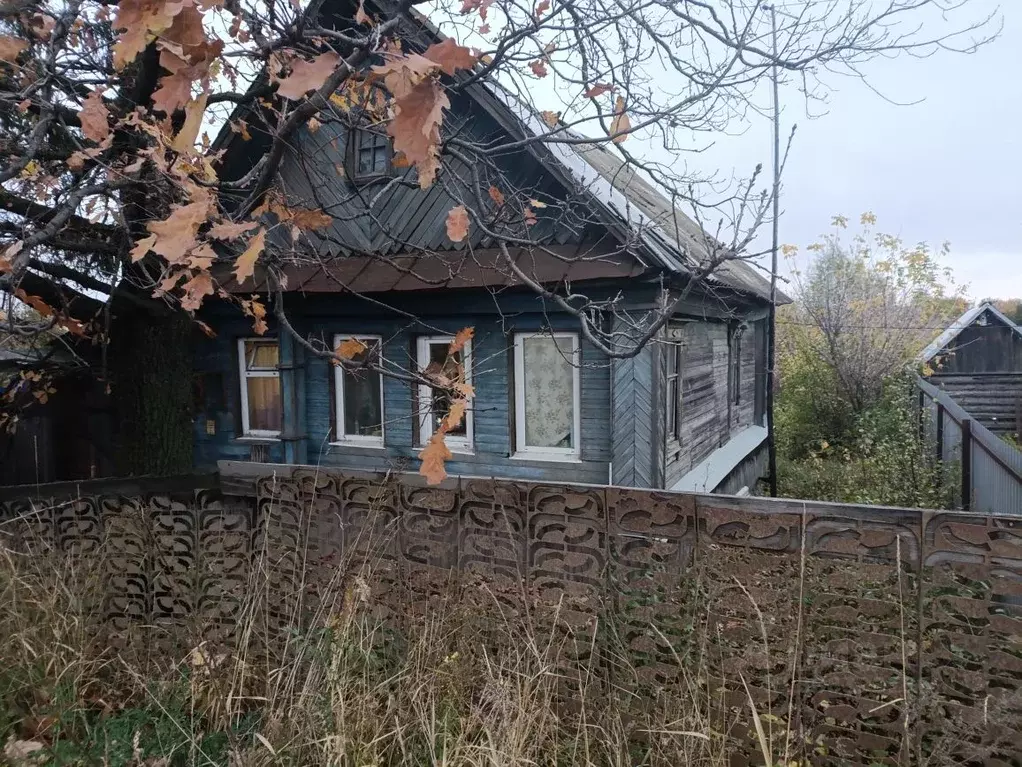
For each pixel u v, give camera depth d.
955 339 15.27
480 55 2.87
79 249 4.70
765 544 2.40
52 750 2.60
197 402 7.71
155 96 1.44
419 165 1.58
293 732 2.55
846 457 11.41
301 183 6.86
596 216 4.96
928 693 2.21
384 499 3.15
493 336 6.11
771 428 10.17
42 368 6.21
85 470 7.62
